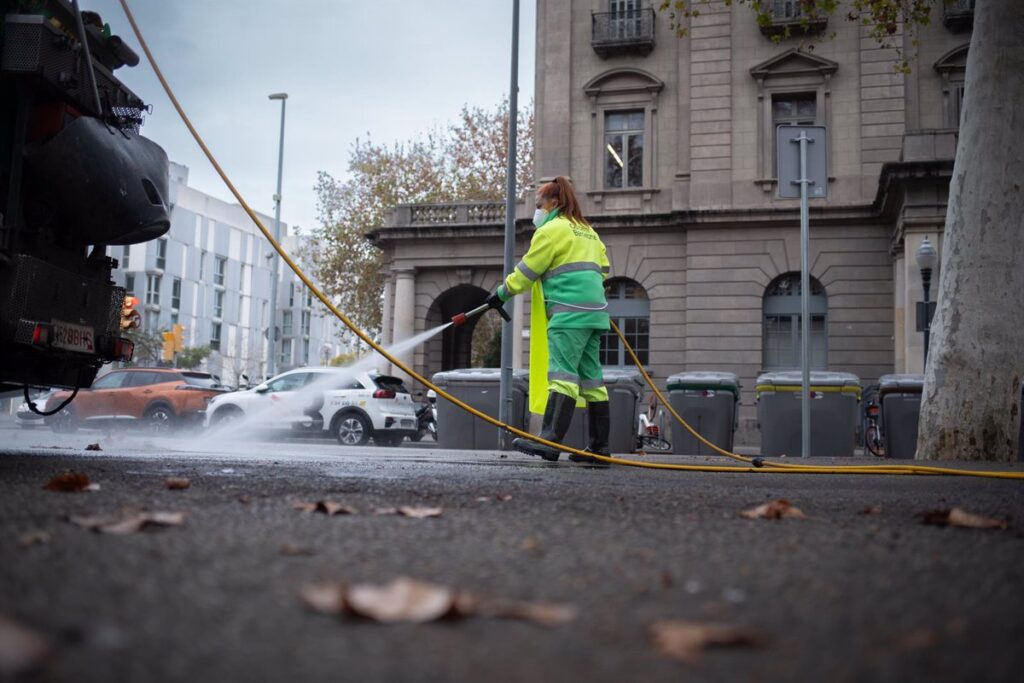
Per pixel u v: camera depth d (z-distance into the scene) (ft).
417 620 5.26
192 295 243.60
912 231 71.41
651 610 5.74
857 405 48.47
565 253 23.31
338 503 10.98
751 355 83.10
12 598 5.43
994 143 34.09
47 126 17.93
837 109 83.46
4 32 17.28
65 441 39.91
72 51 18.01
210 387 73.41
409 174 118.73
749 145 85.15
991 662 4.62
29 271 17.70
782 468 22.67
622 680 4.30
